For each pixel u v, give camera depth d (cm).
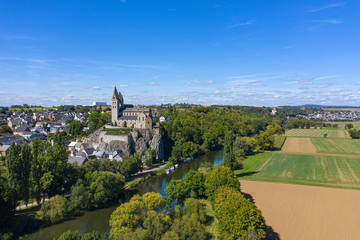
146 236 5388
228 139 10931
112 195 8762
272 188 9119
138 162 11919
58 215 7231
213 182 7769
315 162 13388
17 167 7600
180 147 16100
